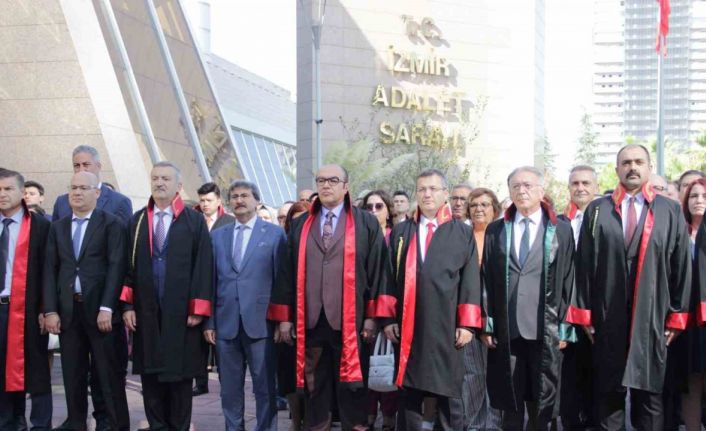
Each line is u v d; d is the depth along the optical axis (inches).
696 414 267.9
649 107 4266.7
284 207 416.5
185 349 274.4
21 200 286.4
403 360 253.1
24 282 283.3
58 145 518.9
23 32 528.4
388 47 1320.1
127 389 385.7
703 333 258.2
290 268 267.0
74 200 281.1
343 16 1290.6
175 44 816.9
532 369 254.7
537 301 252.5
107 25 574.9
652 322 249.3
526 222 258.2
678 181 342.3
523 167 258.1
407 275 254.4
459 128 1366.9
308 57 1273.4
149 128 567.5
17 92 525.3
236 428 279.9
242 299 279.0
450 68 1385.3
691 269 254.2
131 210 327.9
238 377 281.7
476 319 251.8
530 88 1471.5
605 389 253.8
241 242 285.4
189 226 278.5
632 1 4293.8
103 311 273.0
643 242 251.0
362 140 1007.6
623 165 255.9
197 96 831.1
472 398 288.0
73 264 279.4
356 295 259.9
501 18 1439.5
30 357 283.3
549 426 283.9
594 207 259.9
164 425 279.1
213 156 821.9
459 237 256.1
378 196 333.7
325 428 263.4
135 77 625.9
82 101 522.0
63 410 333.7
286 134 1931.6
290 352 277.6
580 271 258.4
